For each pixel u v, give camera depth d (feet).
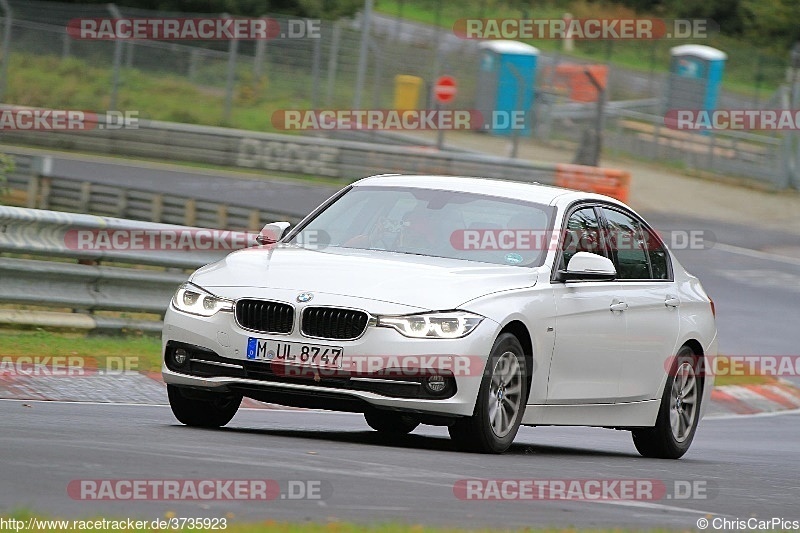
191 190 295.89
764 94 513.45
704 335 103.76
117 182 295.48
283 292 79.87
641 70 532.32
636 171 403.95
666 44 561.43
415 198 91.40
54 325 125.08
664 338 97.96
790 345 207.82
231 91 379.35
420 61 431.43
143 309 133.08
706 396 104.73
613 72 486.79
